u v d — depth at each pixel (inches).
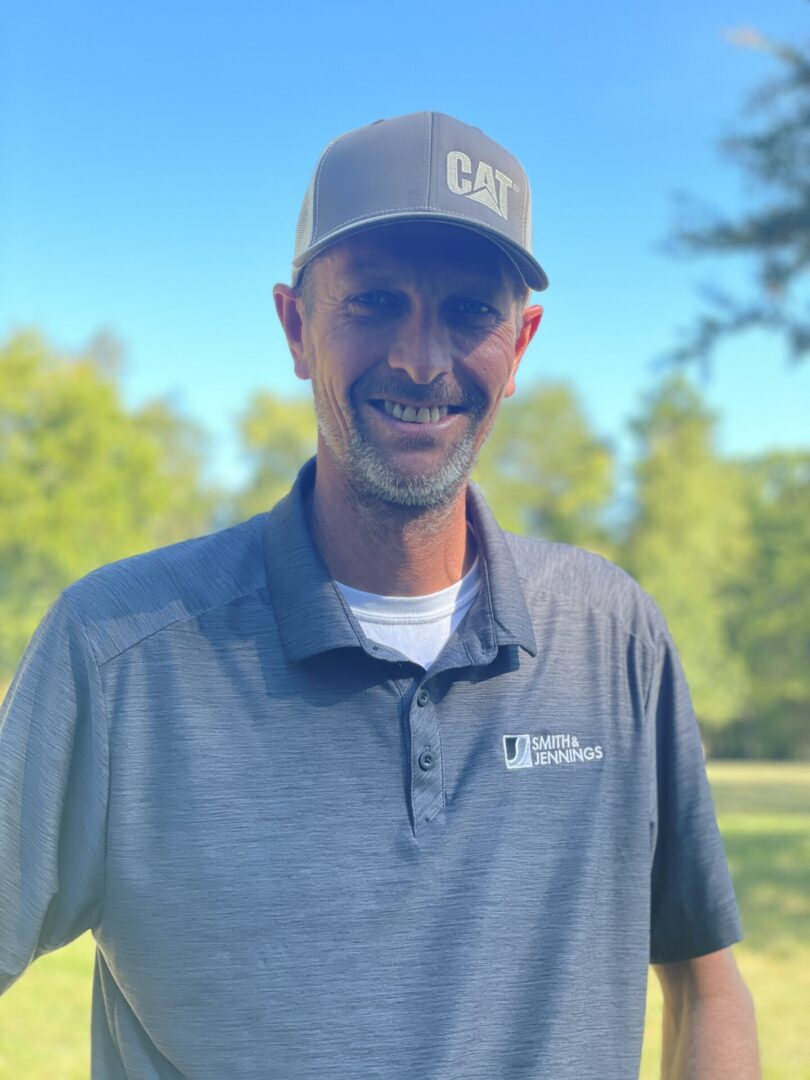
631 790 71.3
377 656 64.6
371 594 69.0
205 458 1813.5
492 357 67.3
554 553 77.0
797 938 299.1
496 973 63.3
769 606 1891.0
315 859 62.1
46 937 65.4
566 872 67.0
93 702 63.2
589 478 1899.6
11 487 1008.2
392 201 65.2
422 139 65.9
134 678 63.7
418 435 66.1
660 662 75.4
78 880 63.2
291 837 62.2
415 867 63.1
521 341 75.1
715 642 1766.7
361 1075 60.2
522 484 1921.8
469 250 65.9
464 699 67.5
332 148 68.2
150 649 64.4
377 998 61.1
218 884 61.2
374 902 62.1
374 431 66.2
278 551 67.8
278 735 63.6
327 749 63.9
